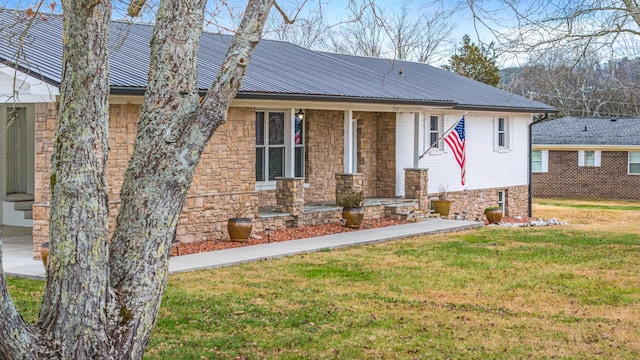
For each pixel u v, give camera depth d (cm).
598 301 1061
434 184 2330
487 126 2552
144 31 1817
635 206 3375
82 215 491
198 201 1526
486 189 2561
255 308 974
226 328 875
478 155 2514
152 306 518
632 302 1055
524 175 2767
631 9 1372
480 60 4338
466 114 2406
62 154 497
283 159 1923
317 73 2000
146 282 514
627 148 3741
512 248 1590
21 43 780
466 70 4403
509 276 1248
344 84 1912
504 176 2653
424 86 2322
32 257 1325
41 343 478
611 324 930
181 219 1494
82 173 494
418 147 2156
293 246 1516
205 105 535
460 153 2222
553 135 3978
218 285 1125
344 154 1927
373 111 2042
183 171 525
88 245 491
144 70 1436
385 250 1531
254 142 1636
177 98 528
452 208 2402
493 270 1305
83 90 499
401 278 1216
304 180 1900
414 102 1962
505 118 2659
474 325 916
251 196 1636
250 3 553
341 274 1244
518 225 2283
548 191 3978
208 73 1556
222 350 789
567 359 784
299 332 867
